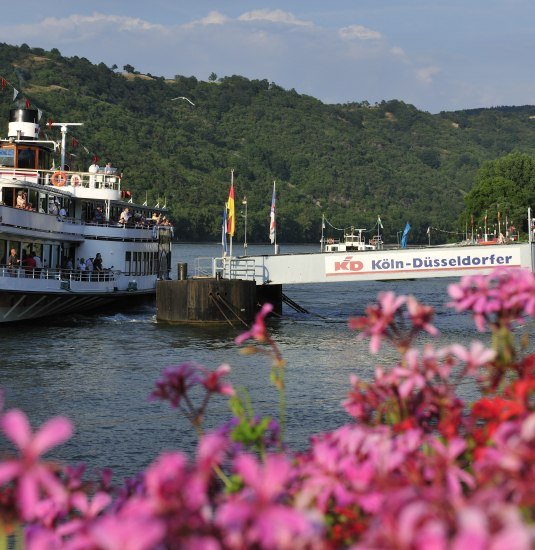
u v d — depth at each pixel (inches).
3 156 1969.7
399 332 176.9
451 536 99.1
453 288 176.4
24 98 2030.0
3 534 133.8
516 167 6727.4
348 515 141.5
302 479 159.5
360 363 1234.6
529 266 1846.7
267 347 1411.2
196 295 1755.7
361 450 141.3
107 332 1583.4
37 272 1673.2
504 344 172.6
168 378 181.0
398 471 141.3
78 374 1101.7
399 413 177.0
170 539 105.5
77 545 101.3
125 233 1995.6
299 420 818.2
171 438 753.0
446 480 137.7
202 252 7687.0
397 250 1894.7
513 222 6284.5
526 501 109.3
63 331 1578.5
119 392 978.1
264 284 1948.8
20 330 1568.7
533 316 173.9
